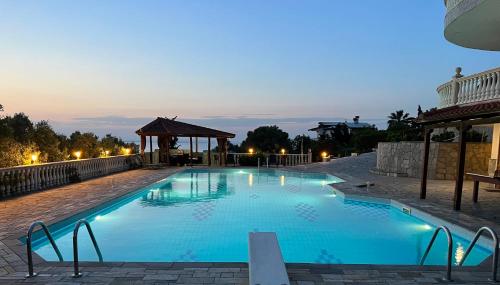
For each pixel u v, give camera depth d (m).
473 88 11.42
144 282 3.77
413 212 8.37
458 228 6.54
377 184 13.17
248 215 9.39
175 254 6.38
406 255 6.35
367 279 3.94
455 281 3.90
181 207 10.48
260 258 3.42
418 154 15.34
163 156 22.52
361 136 35.72
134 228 8.02
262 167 21.56
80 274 4.00
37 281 3.81
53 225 6.78
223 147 23.45
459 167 7.86
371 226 8.28
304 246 6.88
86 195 10.25
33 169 11.24
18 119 17.12
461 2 8.68
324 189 14.07
